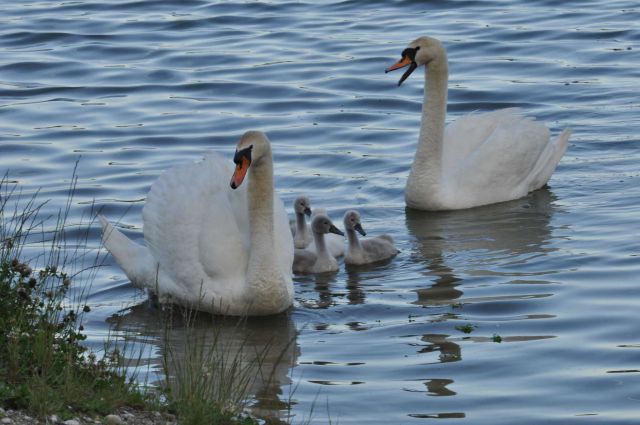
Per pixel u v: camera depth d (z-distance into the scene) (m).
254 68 28.00
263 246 14.94
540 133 20.31
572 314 14.20
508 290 15.19
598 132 22.78
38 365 10.66
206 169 15.88
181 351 13.62
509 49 28.72
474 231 18.17
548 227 17.98
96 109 25.44
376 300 15.26
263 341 14.02
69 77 27.86
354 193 20.23
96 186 20.45
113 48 30.06
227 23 32.38
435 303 14.94
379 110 24.97
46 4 35.12
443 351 13.29
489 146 19.97
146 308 15.30
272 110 25.12
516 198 19.92
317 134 23.44
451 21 31.59
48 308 11.84
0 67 28.55
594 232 17.50
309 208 18.30
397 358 13.16
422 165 19.55
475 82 26.42
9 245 12.82
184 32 31.52
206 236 15.20
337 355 13.37
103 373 10.95
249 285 14.89
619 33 29.45
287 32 31.19
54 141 23.22
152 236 15.64
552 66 27.23
